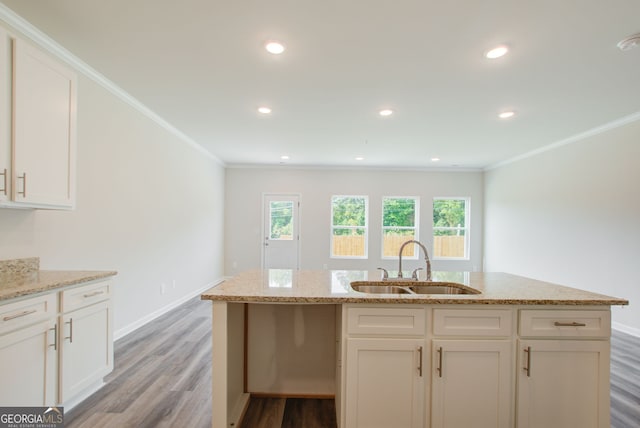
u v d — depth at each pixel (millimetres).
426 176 6660
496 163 6117
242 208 6582
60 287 1802
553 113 3371
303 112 3447
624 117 3477
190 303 4551
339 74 2562
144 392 2209
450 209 6727
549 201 4734
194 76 2646
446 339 1595
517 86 2732
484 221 6594
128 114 3186
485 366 1602
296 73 2559
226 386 1627
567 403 1610
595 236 3912
